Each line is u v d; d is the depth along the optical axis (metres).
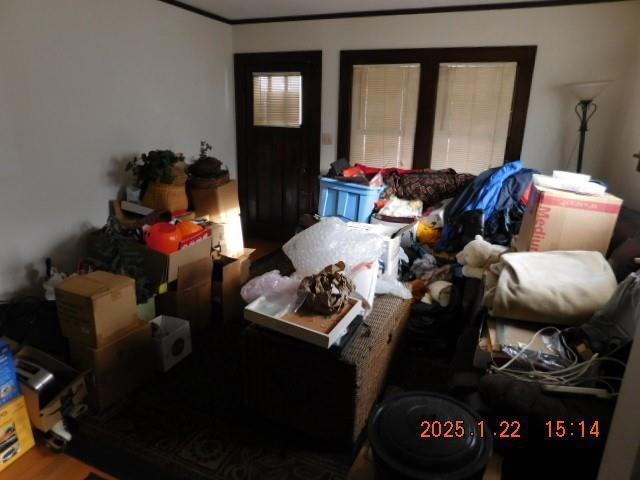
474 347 1.94
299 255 1.97
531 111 3.25
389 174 3.50
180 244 2.43
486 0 3.10
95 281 1.94
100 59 2.76
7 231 2.38
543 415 1.27
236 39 3.99
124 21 2.89
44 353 1.87
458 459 1.10
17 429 1.66
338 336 1.57
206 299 2.65
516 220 2.79
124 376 2.01
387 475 1.13
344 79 3.70
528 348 1.57
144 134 3.19
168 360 2.21
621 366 1.40
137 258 2.34
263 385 1.79
